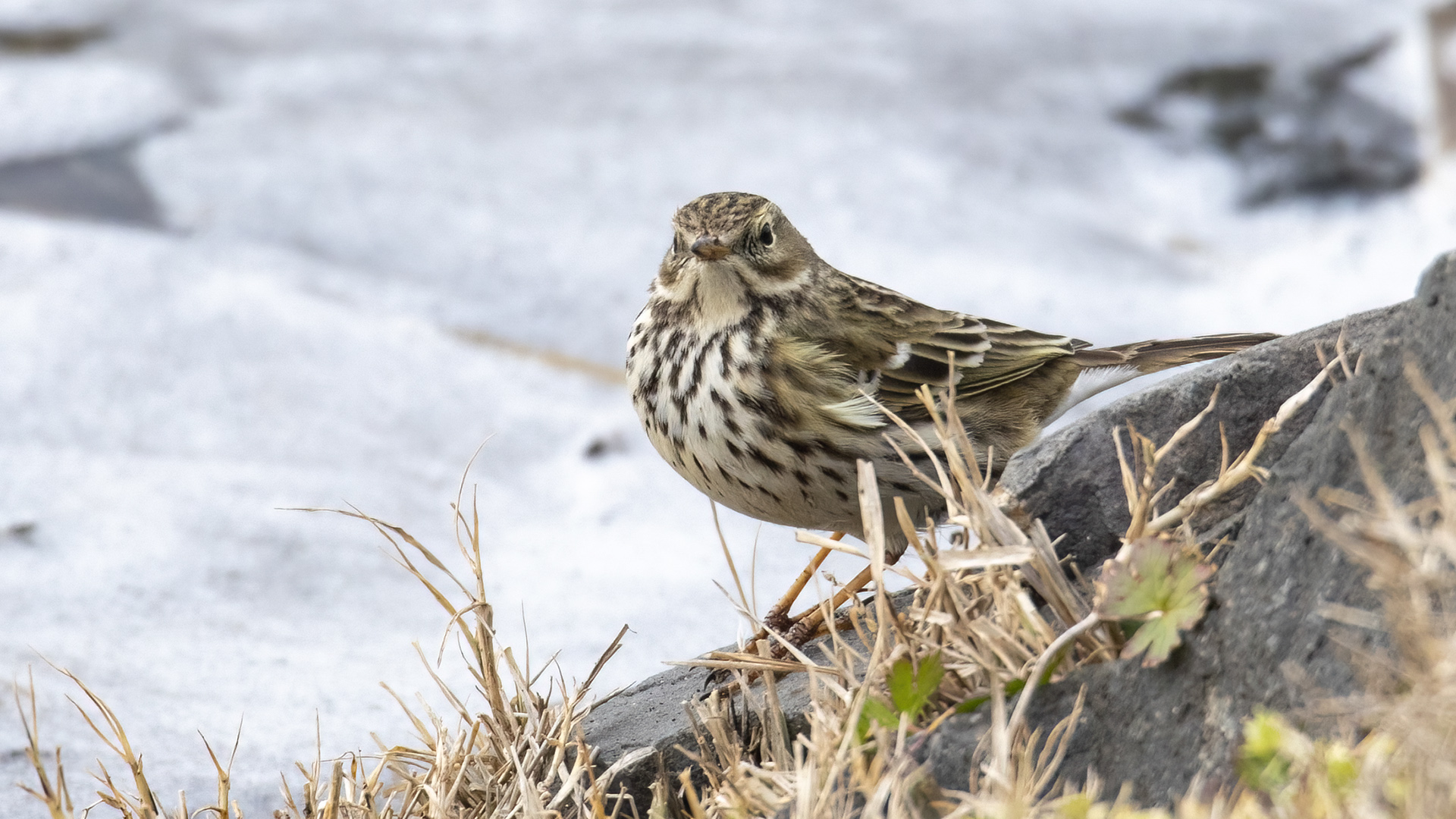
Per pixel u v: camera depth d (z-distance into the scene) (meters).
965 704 6.02
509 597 10.95
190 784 8.10
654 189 19.59
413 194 19.31
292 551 11.57
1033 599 6.66
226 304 16.31
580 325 16.80
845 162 20.33
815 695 6.31
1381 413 5.46
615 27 24.89
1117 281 17.83
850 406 8.09
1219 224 20.69
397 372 15.32
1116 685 5.74
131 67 22.84
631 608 10.66
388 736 8.73
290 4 25.83
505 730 7.28
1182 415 7.16
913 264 17.78
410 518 12.50
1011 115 22.27
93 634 10.05
